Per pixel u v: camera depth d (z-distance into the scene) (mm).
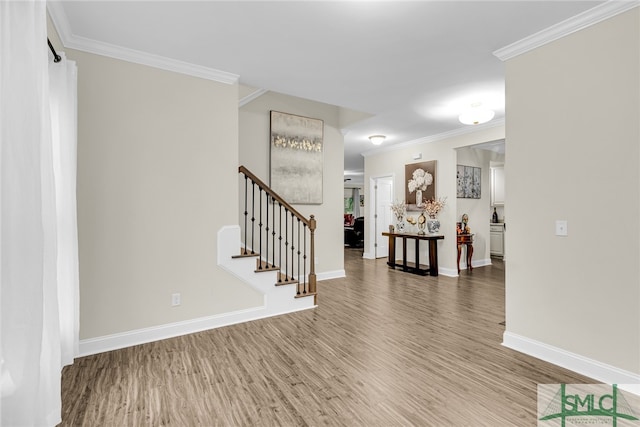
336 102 4008
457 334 2957
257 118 4613
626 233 2021
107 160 2650
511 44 2592
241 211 4438
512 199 2637
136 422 1727
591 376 2164
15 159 1244
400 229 6602
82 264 2549
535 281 2486
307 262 5094
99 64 2623
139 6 2105
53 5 2045
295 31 2416
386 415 1780
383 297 4223
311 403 1894
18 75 1262
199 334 2971
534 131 2490
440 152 5758
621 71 2033
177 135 2961
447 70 3096
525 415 1775
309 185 5074
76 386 2072
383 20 2271
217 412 1812
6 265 1219
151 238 2836
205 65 3002
